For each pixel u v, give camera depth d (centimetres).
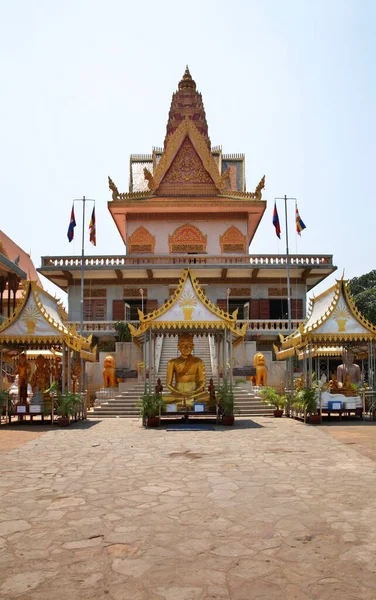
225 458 1098
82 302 3706
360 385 2195
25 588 460
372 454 1133
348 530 609
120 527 628
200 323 1855
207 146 4722
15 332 1852
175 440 1398
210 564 511
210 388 1912
